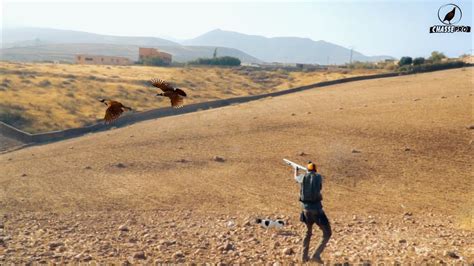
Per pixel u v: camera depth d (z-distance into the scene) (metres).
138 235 14.19
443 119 35.59
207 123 43.06
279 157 29.95
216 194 22.55
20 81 64.75
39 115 49.06
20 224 15.87
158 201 21.22
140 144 35.75
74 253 11.48
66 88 64.50
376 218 17.42
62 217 17.59
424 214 18.41
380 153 29.16
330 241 13.30
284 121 41.03
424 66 82.69
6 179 26.06
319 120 40.06
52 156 33.28
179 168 28.44
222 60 138.00
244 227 15.15
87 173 27.50
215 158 30.11
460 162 26.59
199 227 15.58
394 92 55.34
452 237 13.59
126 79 77.62
